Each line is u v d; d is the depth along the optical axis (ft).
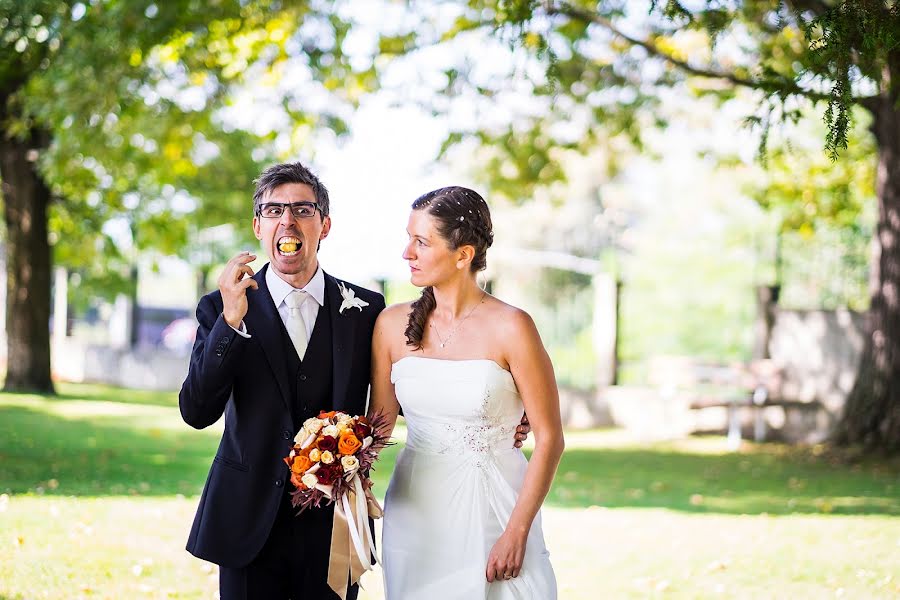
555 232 128.36
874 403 40.86
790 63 37.35
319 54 43.39
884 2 17.63
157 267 75.46
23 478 29.25
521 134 52.11
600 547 23.73
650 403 53.47
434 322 13.65
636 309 103.96
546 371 13.29
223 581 12.96
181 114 45.78
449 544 13.26
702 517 27.61
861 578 20.81
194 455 36.78
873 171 53.26
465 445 13.41
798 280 53.31
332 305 13.62
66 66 40.68
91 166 57.21
